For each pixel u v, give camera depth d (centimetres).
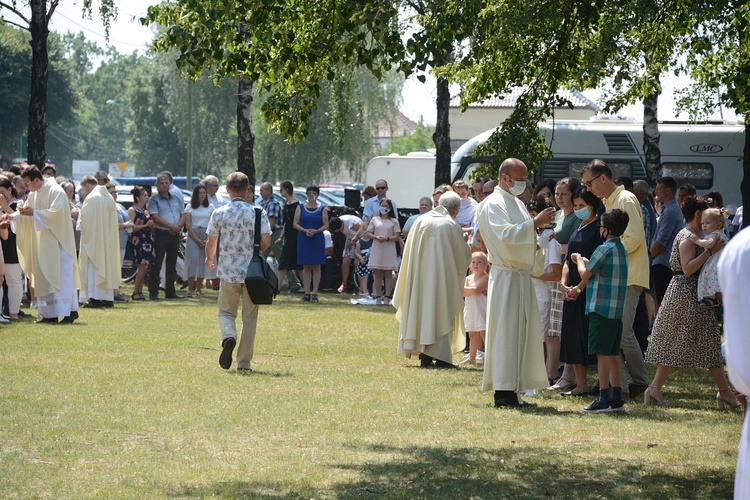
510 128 1511
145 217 2233
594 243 1099
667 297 1086
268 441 877
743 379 320
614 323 1027
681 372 1391
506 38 1460
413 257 1374
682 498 703
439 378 1256
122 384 1131
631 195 1133
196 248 2316
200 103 7075
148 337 1560
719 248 1048
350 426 947
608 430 943
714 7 1442
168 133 10144
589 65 1509
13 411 970
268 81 1003
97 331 1620
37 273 1716
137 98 10356
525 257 1047
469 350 1474
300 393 1115
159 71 7250
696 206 1063
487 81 1555
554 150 2742
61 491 691
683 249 1061
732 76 1474
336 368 1327
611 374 1048
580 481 751
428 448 860
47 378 1158
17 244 1744
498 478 757
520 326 1055
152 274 2258
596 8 1376
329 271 2630
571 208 1184
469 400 1100
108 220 2009
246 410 1006
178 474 749
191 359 1345
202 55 957
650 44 1602
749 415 334
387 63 968
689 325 1073
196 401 1045
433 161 3934
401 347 1375
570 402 1105
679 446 878
